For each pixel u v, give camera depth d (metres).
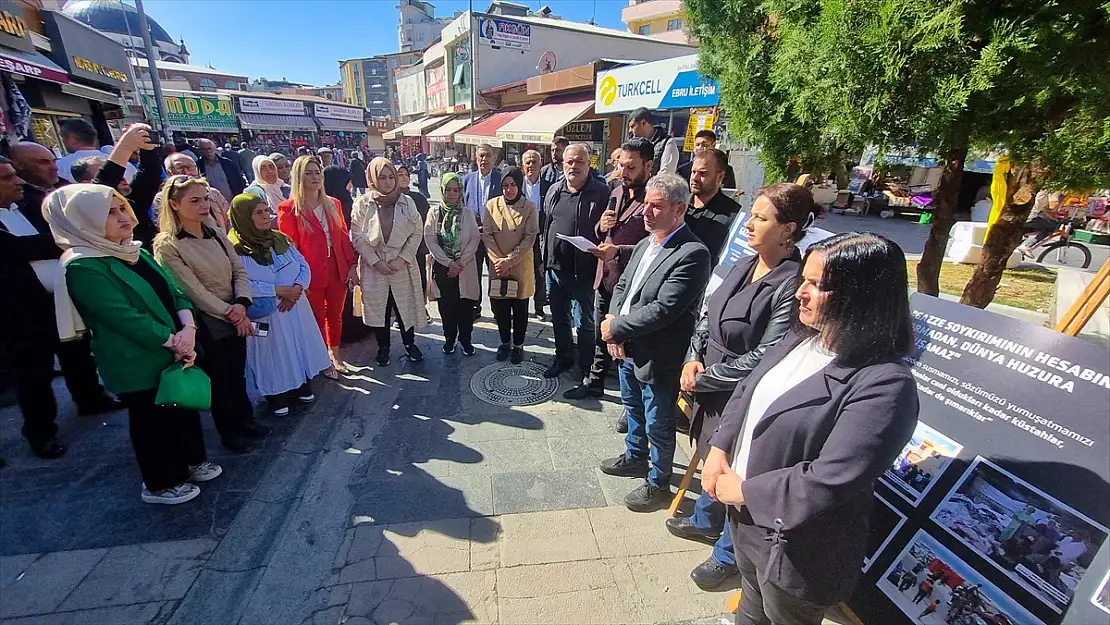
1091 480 1.39
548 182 5.87
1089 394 1.44
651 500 2.67
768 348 1.72
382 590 2.19
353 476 2.93
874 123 1.75
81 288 2.14
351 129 39.97
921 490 1.74
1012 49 1.49
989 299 2.46
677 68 7.34
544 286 5.71
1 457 3.01
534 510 2.68
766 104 2.41
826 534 1.33
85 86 9.54
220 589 2.18
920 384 1.85
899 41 1.60
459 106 23.77
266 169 4.35
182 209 2.67
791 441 1.33
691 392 2.20
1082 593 1.32
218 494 2.75
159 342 2.32
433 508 2.68
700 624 2.05
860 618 1.78
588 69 12.91
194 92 28.14
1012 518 1.52
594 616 2.08
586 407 3.74
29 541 2.39
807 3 2.01
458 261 4.19
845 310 1.22
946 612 1.59
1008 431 1.59
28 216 3.07
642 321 2.30
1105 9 1.39
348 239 4.18
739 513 1.57
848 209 13.77
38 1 8.03
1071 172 1.67
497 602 2.14
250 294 3.05
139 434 2.48
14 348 2.80
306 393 3.68
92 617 2.03
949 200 2.44
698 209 3.08
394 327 5.44
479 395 3.89
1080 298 1.60
